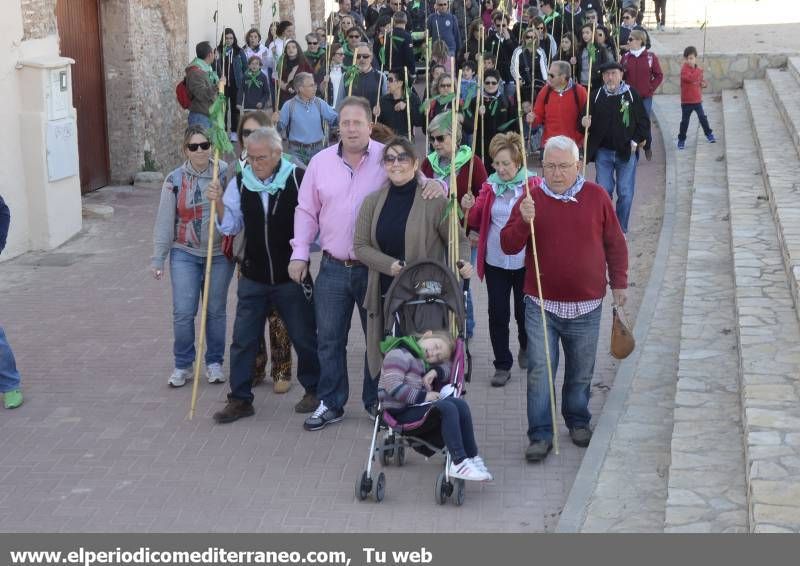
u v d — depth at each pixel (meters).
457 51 22.11
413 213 7.77
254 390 9.25
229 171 8.61
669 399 8.51
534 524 6.89
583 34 18.20
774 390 7.34
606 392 8.95
